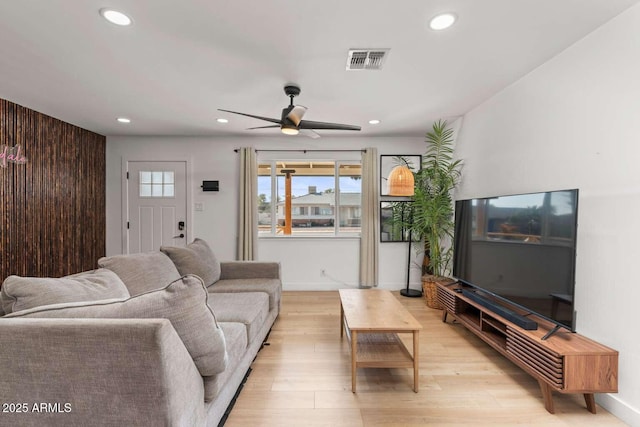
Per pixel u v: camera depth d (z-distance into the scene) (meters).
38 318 1.15
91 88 2.83
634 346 1.71
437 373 2.24
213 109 3.42
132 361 1.09
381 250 4.67
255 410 1.81
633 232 1.73
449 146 4.07
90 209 4.36
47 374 1.12
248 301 2.49
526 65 2.42
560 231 1.95
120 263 2.11
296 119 2.70
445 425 1.70
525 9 1.73
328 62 2.34
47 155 3.67
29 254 3.47
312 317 3.42
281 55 2.24
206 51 2.18
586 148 2.02
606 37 1.87
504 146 2.90
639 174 1.70
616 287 1.81
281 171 4.78
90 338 1.09
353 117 3.74
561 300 1.94
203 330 1.29
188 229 4.68
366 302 2.59
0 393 1.13
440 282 3.49
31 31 1.93
